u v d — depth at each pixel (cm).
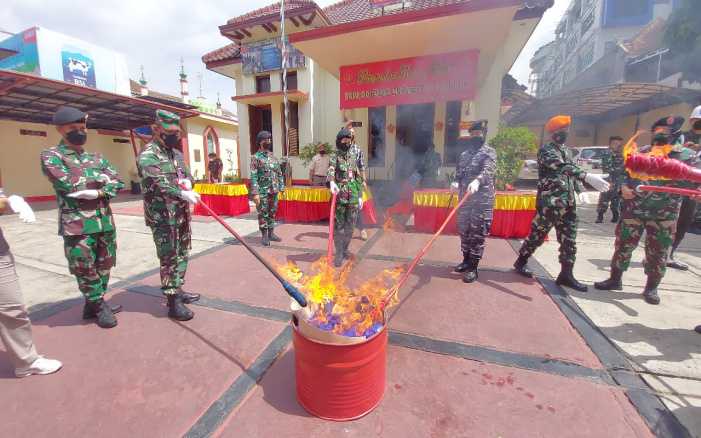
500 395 188
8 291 194
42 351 237
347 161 404
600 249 470
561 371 206
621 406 178
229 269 399
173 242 270
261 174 495
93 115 1098
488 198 337
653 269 294
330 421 173
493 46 666
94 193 248
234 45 1219
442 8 554
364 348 164
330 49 691
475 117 861
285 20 941
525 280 354
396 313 282
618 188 643
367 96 762
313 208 662
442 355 224
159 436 165
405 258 429
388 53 707
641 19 2078
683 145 353
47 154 238
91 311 277
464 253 365
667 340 238
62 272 405
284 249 485
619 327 256
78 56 1066
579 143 1783
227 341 247
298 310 185
